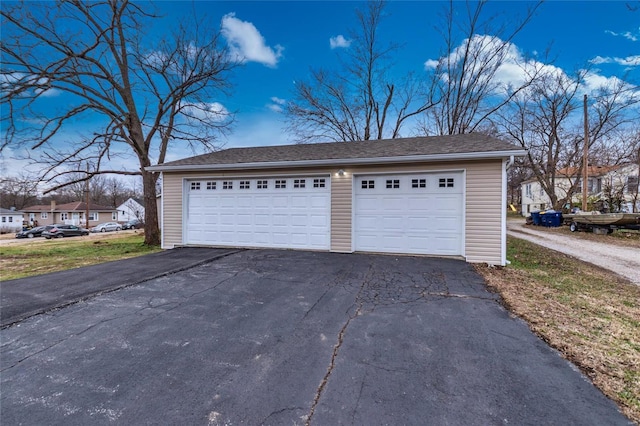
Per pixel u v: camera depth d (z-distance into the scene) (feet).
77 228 81.35
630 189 60.70
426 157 23.03
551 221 59.57
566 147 68.44
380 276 18.63
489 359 9.07
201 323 11.89
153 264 22.49
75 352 9.64
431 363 8.86
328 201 26.43
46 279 18.53
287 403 7.12
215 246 29.48
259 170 27.94
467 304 13.84
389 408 6.91
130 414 6.81
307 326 11.56
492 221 22.26
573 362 8.92
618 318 12.64
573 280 19.12
